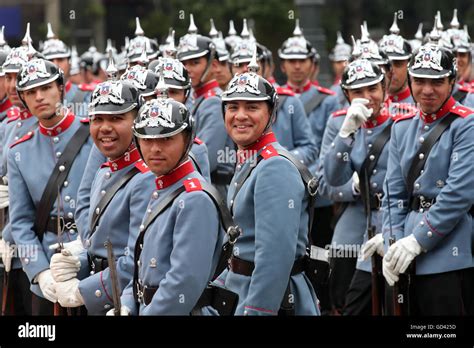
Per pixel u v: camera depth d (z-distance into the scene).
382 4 31.84
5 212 11.55
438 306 9.80
